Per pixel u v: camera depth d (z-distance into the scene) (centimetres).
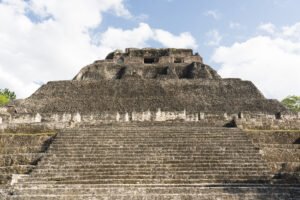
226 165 927
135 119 1745
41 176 872
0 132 1497
